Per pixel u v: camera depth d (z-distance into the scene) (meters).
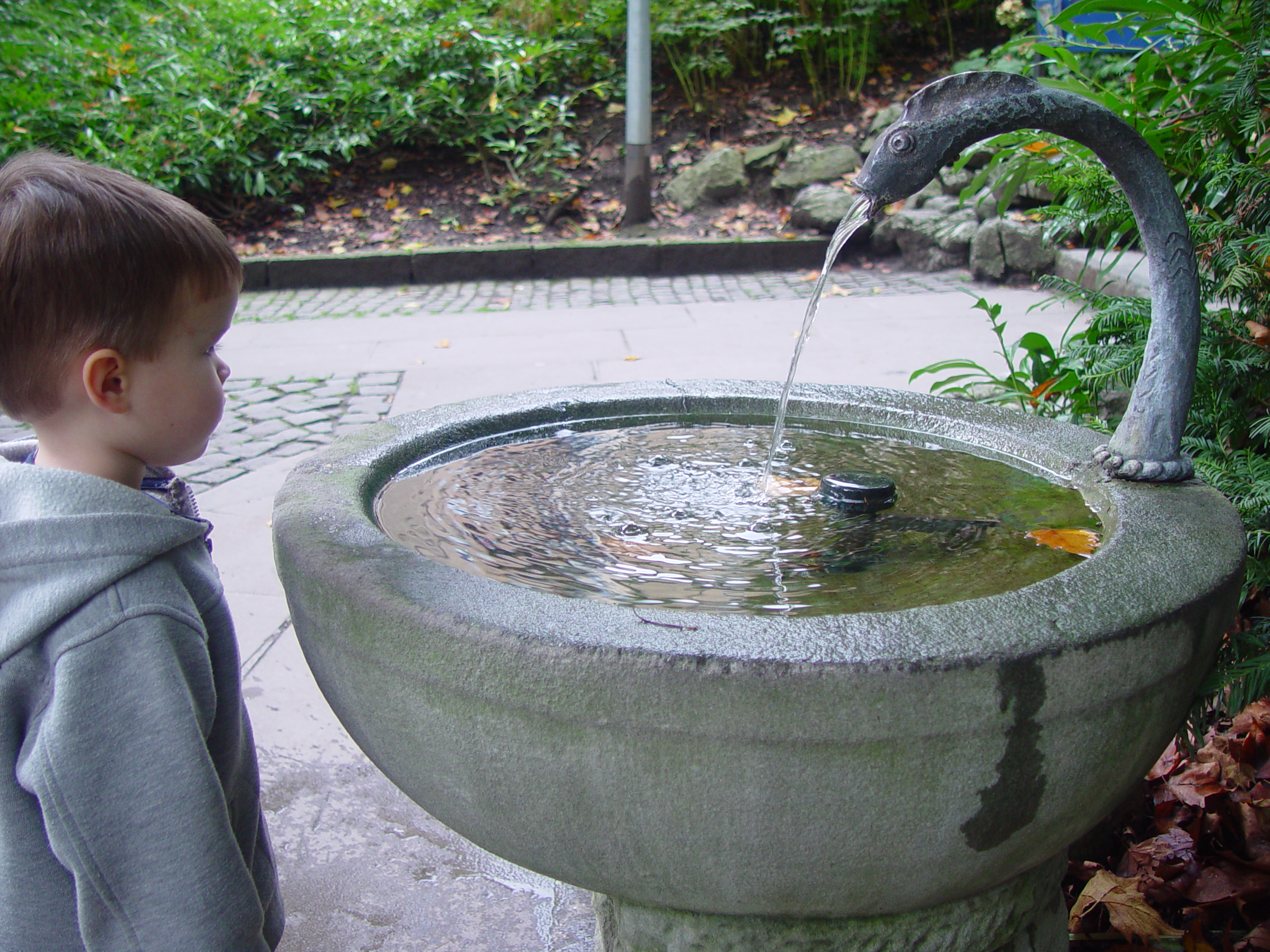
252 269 7.21
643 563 1.38
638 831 1.00
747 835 0.97
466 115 8.39
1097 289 4.80
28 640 0.89
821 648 0.92
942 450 1.87
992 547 1.40
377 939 1.72
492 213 8.04
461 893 1.84
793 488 1.70
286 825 2.01
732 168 8.02
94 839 0.87
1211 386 2.12
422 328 5.96
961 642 0.94
